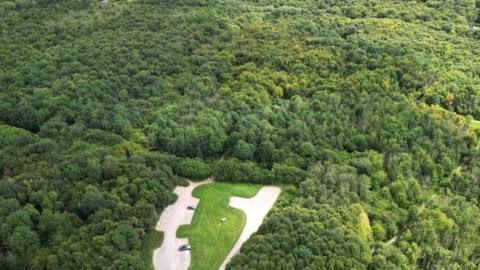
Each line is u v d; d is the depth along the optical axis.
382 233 151.25
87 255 137.00
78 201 156.00
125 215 151.75
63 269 134.12
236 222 162.12
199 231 158.12
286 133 190.88
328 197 157.75
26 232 144.38
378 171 174.25
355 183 163.62
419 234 152.12
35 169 170.25
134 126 199.25
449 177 181.50
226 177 179.38
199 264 146.88
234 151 185.50
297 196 164.62
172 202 168.62
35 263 136.25
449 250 152.50
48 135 195.50
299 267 129.38
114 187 161.88
